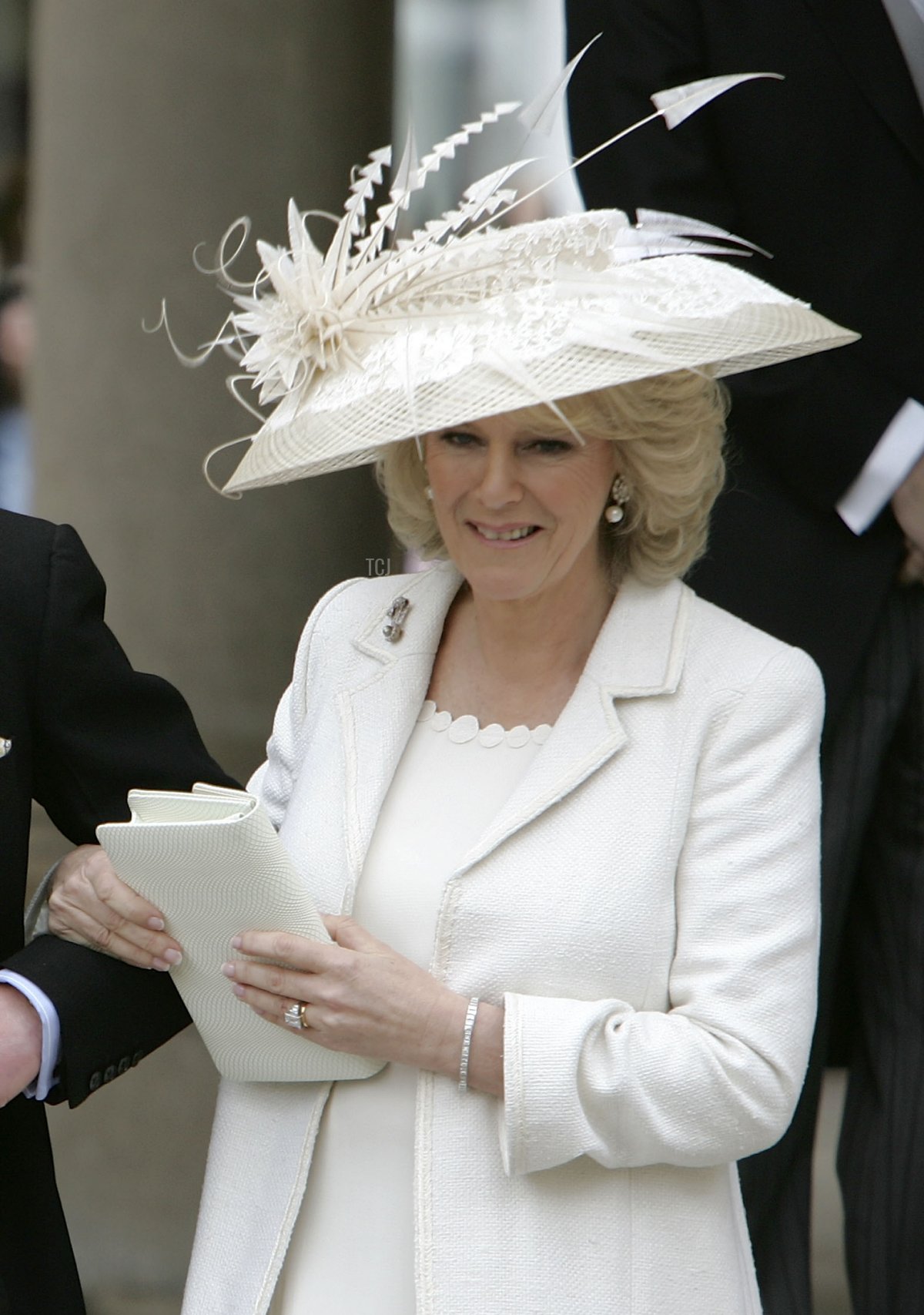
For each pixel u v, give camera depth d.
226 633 18.11
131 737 9.79
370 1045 8.99
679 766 9.19
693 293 9.19
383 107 18.53
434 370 9.05
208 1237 9.48
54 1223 9.43
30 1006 9.27
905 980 13.35
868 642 13.09
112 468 18.03
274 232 17.95
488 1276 8.90
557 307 9.03
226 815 8.90
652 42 13.31
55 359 18.16
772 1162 12.73
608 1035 8.88
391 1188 9.20
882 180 13.08
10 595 9.46
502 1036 8.91
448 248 9.34
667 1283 9.02
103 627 9.81
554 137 9.73
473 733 9.68
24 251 31.98
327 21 17.91
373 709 9.81
